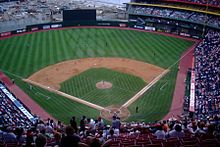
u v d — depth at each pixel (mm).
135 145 18484
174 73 65250
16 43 79812
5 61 68562
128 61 71562
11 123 39938
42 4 110250
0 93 51656
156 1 97625
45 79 61125
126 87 58469
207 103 48188
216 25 84812
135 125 35375
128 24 95812
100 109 50562
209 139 17828
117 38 86625
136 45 81750
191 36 88250
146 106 51844
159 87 58781
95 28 93875
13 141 21922
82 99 53688
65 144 13922
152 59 72875
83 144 14156
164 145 17750
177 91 57156
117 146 19344
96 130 27328
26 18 94625
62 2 115375
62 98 53938
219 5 86938
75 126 24078
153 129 28531
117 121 29812
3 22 90125
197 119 39156
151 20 96000
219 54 66500
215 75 57875
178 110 50344
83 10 94188
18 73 63281
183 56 74938
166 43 83812
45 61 69750
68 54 74375
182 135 21078
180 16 92188
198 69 62844
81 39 84875
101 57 73625
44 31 90000
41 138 14102
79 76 62906
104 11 107000
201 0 90375
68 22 94188
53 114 48656
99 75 63562
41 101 52781
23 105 48906
